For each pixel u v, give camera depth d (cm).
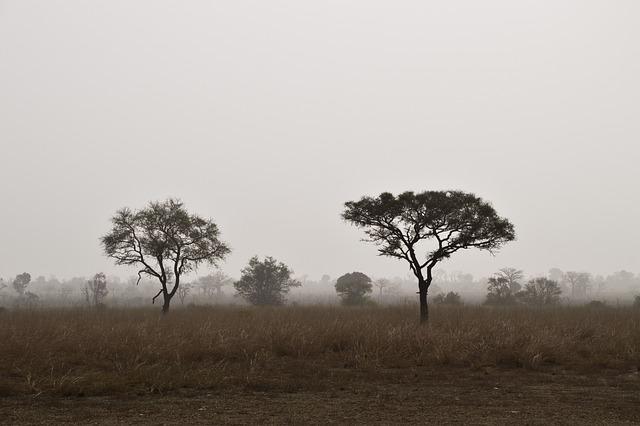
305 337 1573
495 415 820
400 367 1294
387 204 2438
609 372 1239
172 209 3331
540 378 1155
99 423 759
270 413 826
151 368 1135
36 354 1279
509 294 5431
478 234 2470
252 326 1814
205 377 1075
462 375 1197
